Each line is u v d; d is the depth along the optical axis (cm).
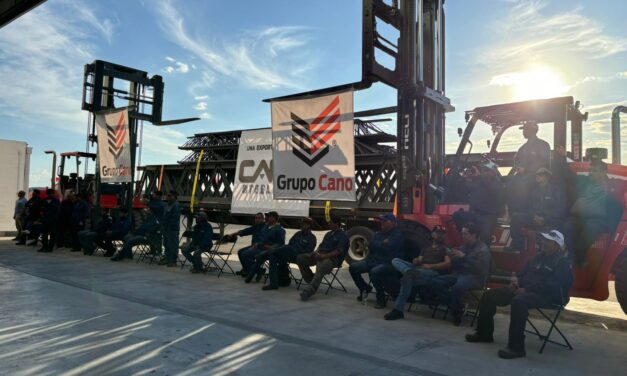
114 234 1092
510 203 609
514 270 612
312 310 604
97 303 607
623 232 554
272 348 433
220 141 1488
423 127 743
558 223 564
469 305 657
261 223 855
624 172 587
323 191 721
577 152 824
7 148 1836
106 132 1246
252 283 803
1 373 354
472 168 636
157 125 1299
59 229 1219
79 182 1570
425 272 566
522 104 727
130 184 1174
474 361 415
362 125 1171
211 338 459
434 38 792
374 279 616
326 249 705
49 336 456
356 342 462
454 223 636
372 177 1045
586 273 571
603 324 572
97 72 1248
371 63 654
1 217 1814
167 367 374
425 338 486
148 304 609
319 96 733
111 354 404
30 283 742
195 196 1401
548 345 476
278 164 778
